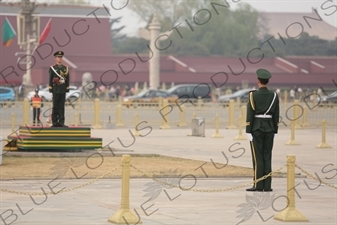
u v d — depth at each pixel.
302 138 86.62
